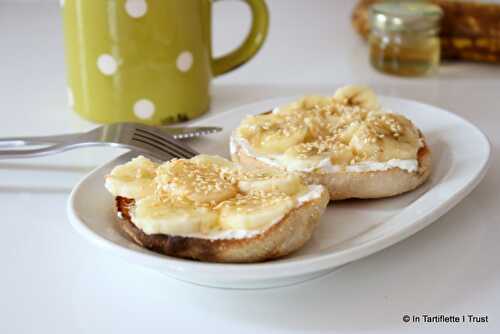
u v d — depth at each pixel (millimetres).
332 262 331
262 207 348
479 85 603
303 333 325
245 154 425
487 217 404
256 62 659
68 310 341
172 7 484
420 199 398
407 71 616
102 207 383
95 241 344
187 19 494
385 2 655
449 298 343
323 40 716
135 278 363
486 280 354
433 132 472
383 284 353
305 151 411
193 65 509
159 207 350
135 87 496
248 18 780
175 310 340
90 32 484
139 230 348
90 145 436
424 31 605
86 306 343
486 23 614
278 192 362
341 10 812
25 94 584
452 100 572
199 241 341
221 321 333
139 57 487
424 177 422
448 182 409
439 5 629
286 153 412
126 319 335
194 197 356
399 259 369
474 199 422
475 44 625
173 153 437
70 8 488
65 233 398
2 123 526
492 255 372
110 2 474
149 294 351
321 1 846
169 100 505
